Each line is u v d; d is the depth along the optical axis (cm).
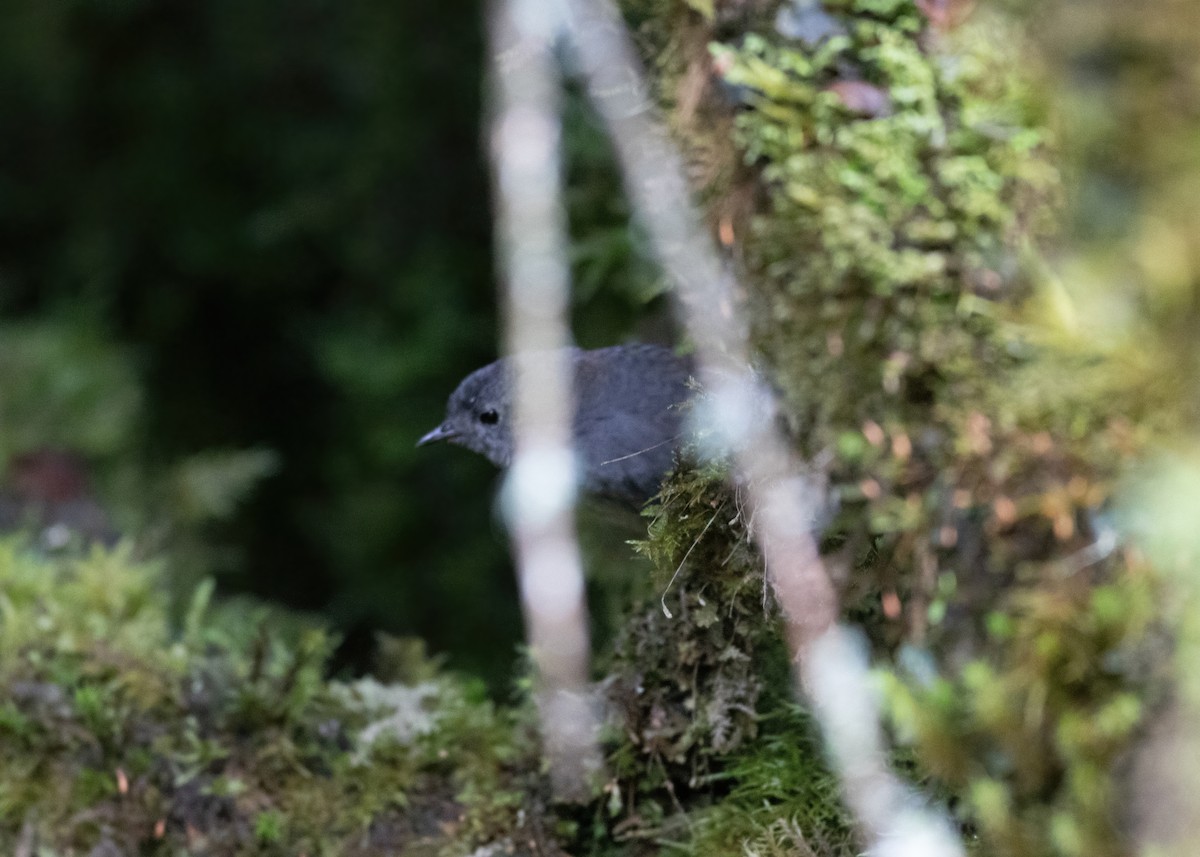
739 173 340
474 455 904
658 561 361
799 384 306
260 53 1002
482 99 827
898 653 304
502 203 516
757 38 324
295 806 433
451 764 444
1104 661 249
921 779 307
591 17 423
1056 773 254
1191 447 238
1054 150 266
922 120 283
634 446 483
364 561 912
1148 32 228
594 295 665
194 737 441
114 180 1057
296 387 1055
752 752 386
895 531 296
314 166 973
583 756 416
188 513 844
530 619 482
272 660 482
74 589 529
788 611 317
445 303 900
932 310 283
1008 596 272
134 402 933
